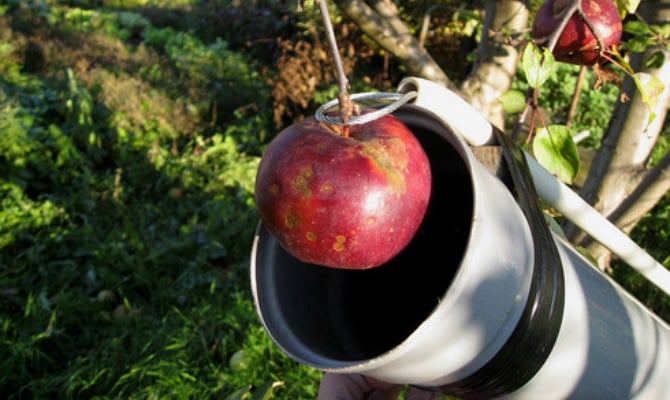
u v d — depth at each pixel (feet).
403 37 6.33
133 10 36.37
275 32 29.14
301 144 2.33
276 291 2.81
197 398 10.47
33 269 14.42
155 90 23.90
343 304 2.95
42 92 22.36
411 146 2.41
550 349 2.71
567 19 3.58
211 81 25.36
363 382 4.24
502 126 7.38
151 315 13.01
